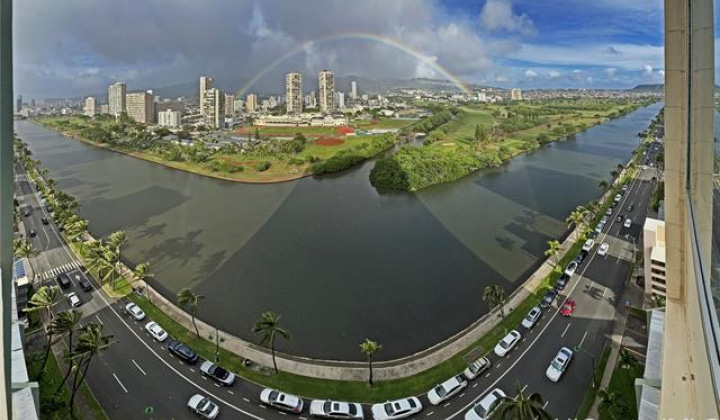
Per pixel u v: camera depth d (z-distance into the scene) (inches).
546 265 2583.7
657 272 2018.9
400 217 3745.1
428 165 4997.5
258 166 5679.1
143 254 2994.6
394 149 7377.0
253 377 1638.8
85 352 1469.0
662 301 1918.1
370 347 1565.0
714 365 519.8
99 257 2506.2
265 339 1624.0
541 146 7219.5
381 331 2025.1
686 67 807.7
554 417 1422.2
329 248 3065.9
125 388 1582.2
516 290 2290.8
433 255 2898.6
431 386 1571.1
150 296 2313.0
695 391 704.4
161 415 1461.6
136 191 4793.3
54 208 3806.6
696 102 773.3
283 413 1472.7
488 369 1648.6
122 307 2178.9
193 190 4852.4
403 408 1440.7
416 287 2455.7
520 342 1806.1
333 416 1430.9
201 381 1620.3
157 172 5787.4
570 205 3986.2
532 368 1648.6
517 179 5034.5
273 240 3243.1
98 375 1647.4
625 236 2992.1
